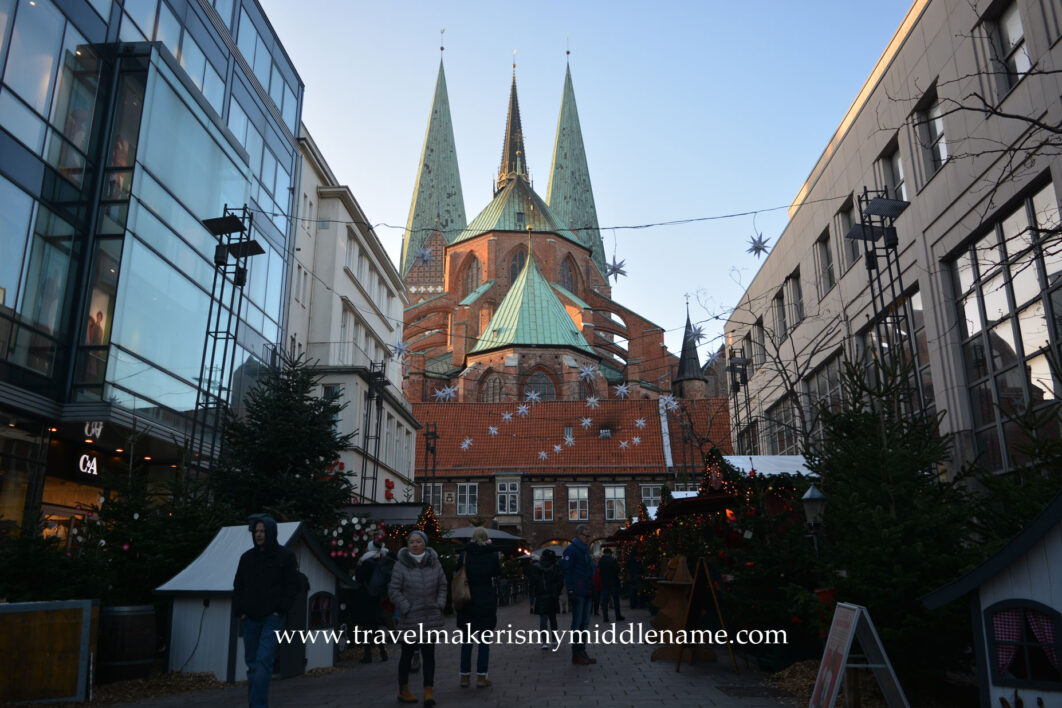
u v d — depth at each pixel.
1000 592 6.44
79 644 8.48
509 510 48.38
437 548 20.72
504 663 11.27
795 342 24.73
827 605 8.24
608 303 77.94
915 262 16.81
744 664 10.90
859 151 19.78
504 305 67.69
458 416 54.06
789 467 14.31
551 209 110.69
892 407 9.03
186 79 20.09
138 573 11.52
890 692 6.20
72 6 16.95
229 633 9.75
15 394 15.07
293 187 28.52
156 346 18.55
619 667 10.68
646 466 48.75
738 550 10.31
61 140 16.67
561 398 61.28
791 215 25.53
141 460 20.06
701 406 52.62
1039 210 12.96
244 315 23.69
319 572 11.06
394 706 7.82
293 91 29.28
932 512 8.00
